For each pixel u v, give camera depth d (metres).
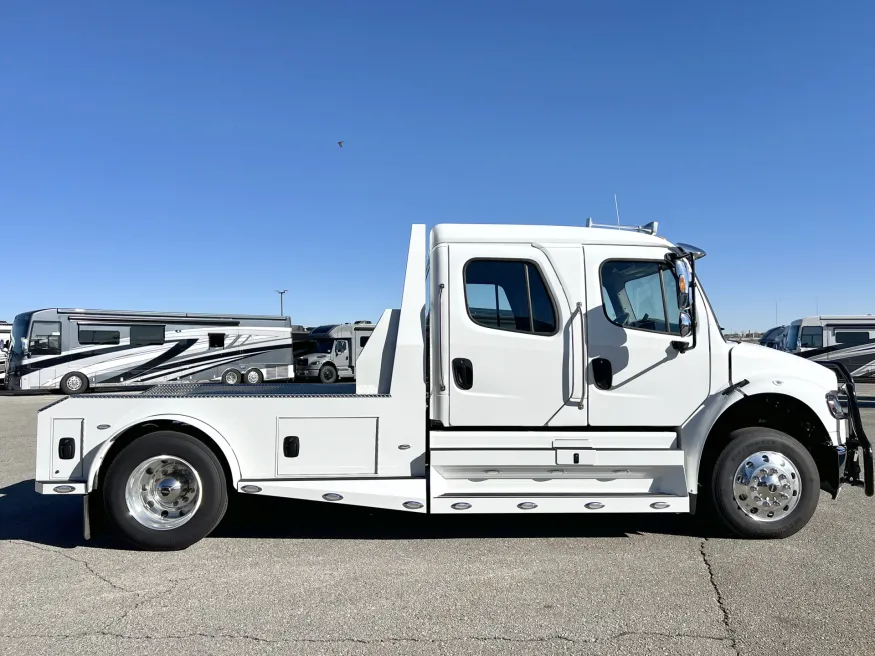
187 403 4.63
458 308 4.70
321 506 5.90
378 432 4.68
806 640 3.21
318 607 3.61
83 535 4.98
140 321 22.42
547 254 4.77
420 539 4.87
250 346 24.58
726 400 4.63
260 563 4.35
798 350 22.97
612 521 5.34
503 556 4.46
